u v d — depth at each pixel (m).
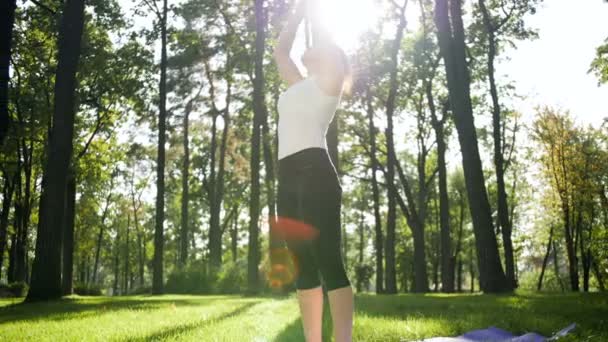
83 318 8.34
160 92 27.11
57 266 15.99
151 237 64.94
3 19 6.94
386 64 30.34
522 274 64.19
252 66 30.28
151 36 27.08
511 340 5.22
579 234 43.12
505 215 26.61
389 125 30.14
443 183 32.41
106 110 28.39
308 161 2.77
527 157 40.06
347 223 58.19
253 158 23.41
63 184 16.14
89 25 25.45
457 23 18.61
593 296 13.76
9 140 26.39
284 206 2.82
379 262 34.34
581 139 36.34
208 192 42.22
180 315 8.50
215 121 39.69
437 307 9.86
